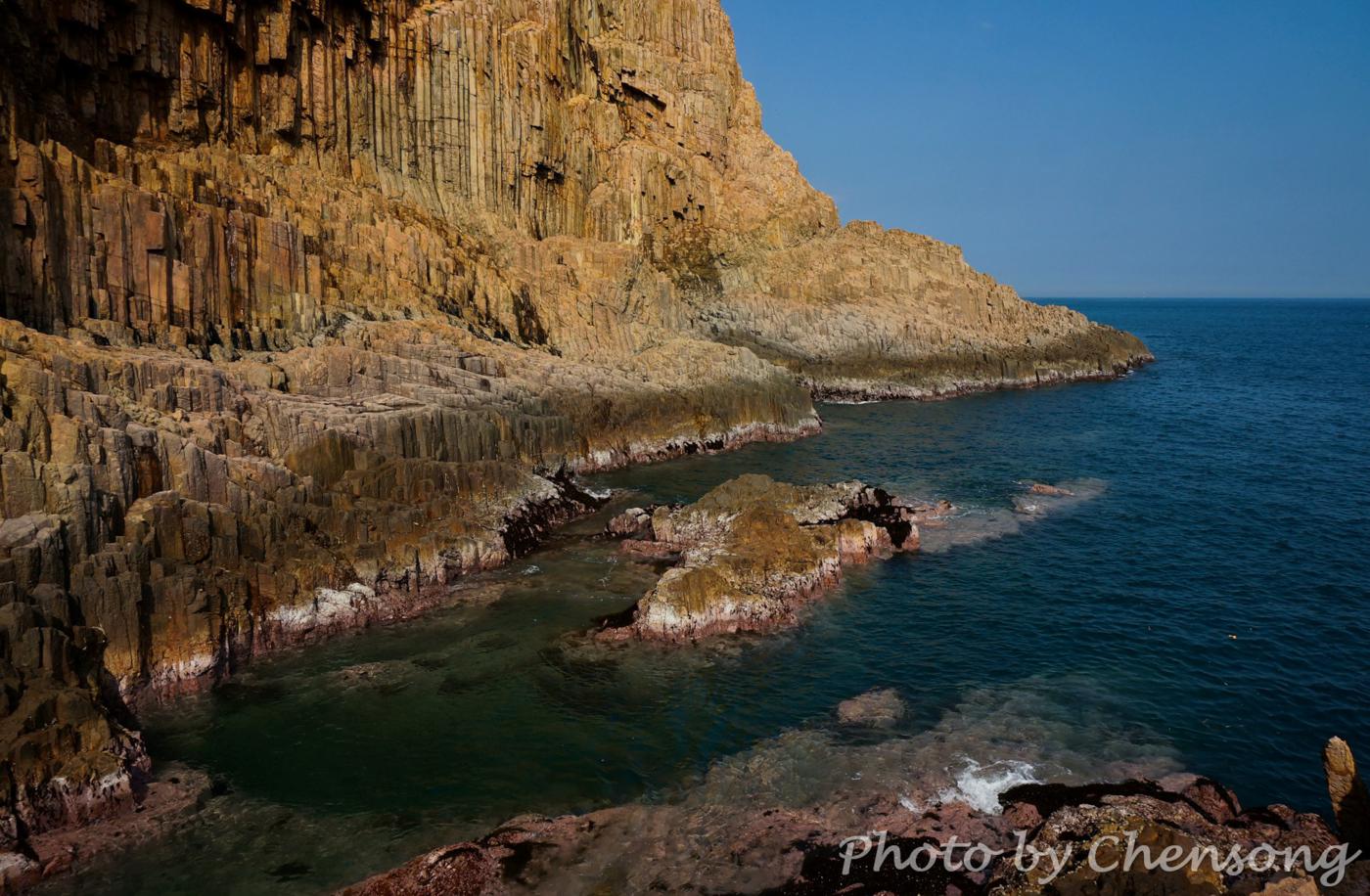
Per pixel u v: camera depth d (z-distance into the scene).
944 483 50.56
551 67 76.44
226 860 18.42
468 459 40.16
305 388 37.94
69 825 18.78
